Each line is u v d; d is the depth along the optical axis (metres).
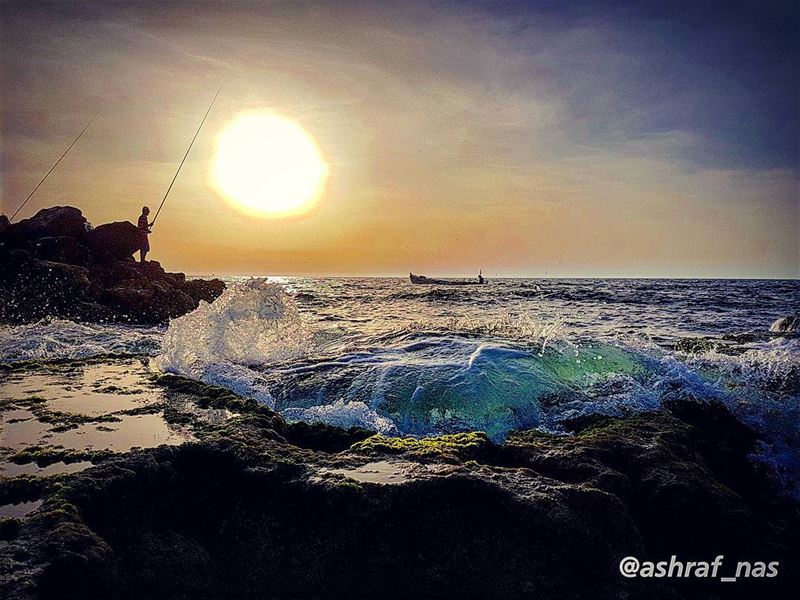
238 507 4.07
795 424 6.76
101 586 3.14
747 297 30.30
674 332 15.55
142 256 20.58
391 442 4.90
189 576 3.77
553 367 7.38
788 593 4.20
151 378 7.12
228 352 8.18
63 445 4.60
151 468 4.11
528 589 3.78
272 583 3.84
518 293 32.41
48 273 15.71
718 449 5.98
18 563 2.96
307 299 27.09
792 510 5.53
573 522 3.81
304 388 6.95
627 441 5.18
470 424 6.29
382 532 3.86
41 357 9.58
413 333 9.45
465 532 3.89
